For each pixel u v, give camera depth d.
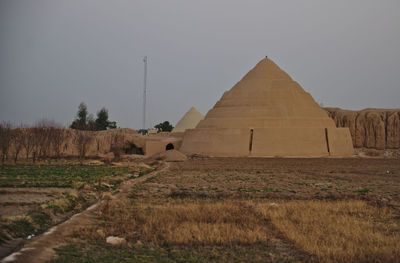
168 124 124.94
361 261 9.08
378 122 73.88
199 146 59.34
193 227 11.65
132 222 12.64
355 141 75.50
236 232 11.34
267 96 61.66
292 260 9.33
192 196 18.61
